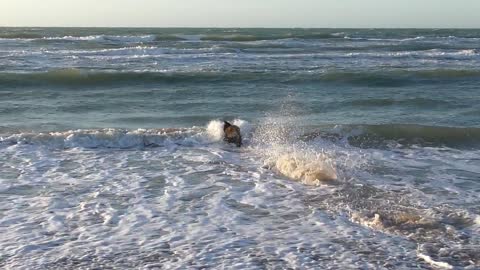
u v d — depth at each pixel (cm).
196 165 929
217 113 1488
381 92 1928
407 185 820
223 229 631
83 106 1562
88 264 534
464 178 866
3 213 670
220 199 744
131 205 713
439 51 3709
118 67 2520
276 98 1761
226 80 2153
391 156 1016
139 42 4281
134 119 1387
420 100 1664
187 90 1911
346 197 753
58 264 532
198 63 2738
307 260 547
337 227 638
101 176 850
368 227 638
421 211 692
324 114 1491
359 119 1416
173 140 1096
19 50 3291
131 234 612
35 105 1554
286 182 827
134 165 925
